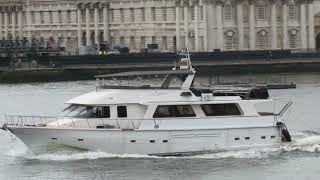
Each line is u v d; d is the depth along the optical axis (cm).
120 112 14850
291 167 14400
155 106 14812
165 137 14738
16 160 14938
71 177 14000
